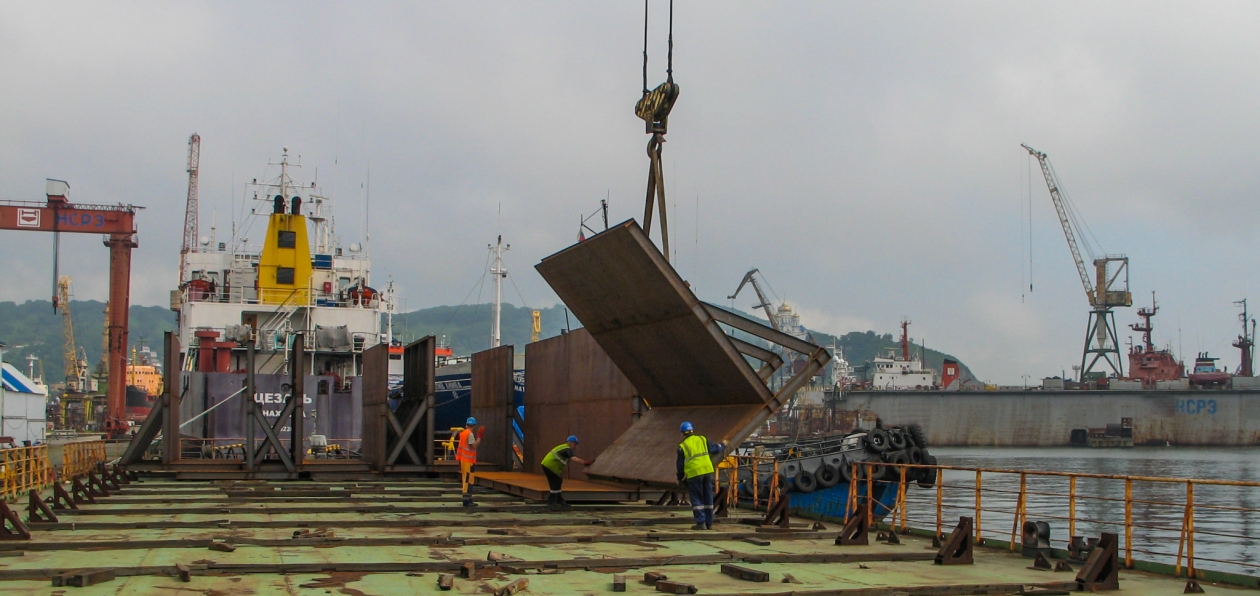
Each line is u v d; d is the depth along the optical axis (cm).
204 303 4172
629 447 1948
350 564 1132
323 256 4759
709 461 1608
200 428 3562
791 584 1088
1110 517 4919
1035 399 17438
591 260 1705
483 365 3123
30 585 1019
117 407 9512
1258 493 6862
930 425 17438
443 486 2466
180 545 1305
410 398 2998
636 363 1894
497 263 5397
